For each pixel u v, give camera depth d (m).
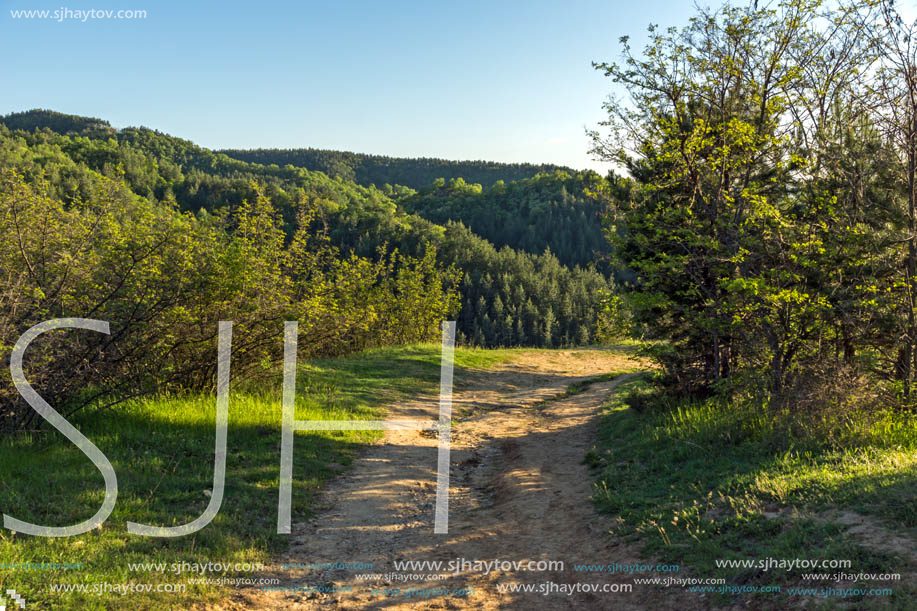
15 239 10.98
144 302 12.55
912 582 4.48
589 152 14.95
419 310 36.75
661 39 13.92
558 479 10.18
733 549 5.87
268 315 14.31
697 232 13.43
